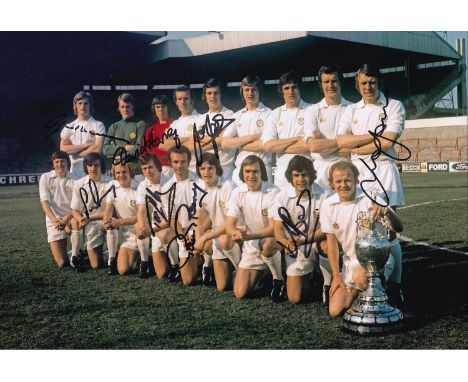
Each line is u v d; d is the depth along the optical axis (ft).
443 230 19.20
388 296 9.87
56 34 40.52
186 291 11.04
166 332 8.54
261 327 8.68
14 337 8.48
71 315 9.53
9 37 37.99
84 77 44.06
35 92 39.22
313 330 8.52
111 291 11.17
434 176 54.29
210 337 8.29
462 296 10.32
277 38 46.88
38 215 26.63
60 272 13.16
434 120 71.10
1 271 13.29
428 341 8.00
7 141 45.57
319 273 11.48
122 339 8.29
